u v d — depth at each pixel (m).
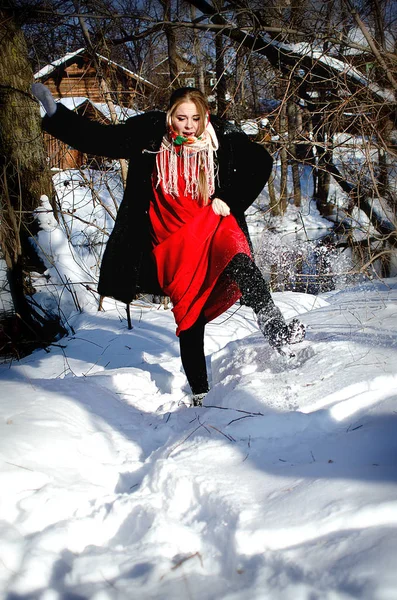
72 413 3.14
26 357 5.95
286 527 1.81
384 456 2.16
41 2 6.95
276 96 7.90
